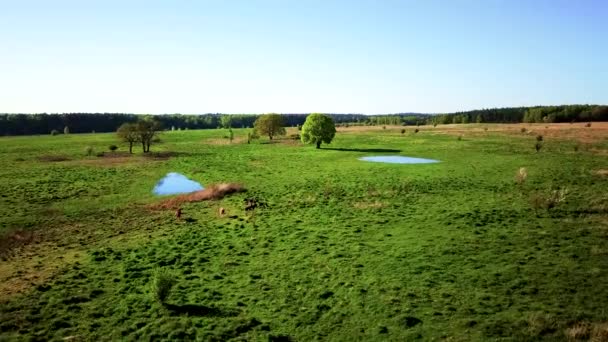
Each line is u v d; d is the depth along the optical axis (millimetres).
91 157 96000
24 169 76625
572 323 19578
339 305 22781
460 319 20578
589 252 28188
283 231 36188
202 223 39969
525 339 18609
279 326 21016
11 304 23531
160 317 22062
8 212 45500
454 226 35312
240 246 32938
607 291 22531
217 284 26156
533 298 22234
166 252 31875
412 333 19672
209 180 66125
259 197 51156
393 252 29953
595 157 75625
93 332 20688
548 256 27844
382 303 22672
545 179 56031
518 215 37906
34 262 30250
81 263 29875
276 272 27578
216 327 20969
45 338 20125
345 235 34312
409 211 41281
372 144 115875
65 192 56375
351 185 56875
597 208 39031
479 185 53531
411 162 79125
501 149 92812
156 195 55188
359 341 19375
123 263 29781
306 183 59906
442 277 25438
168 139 151500
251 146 121750
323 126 108312
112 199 52438
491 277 25062
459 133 143125
